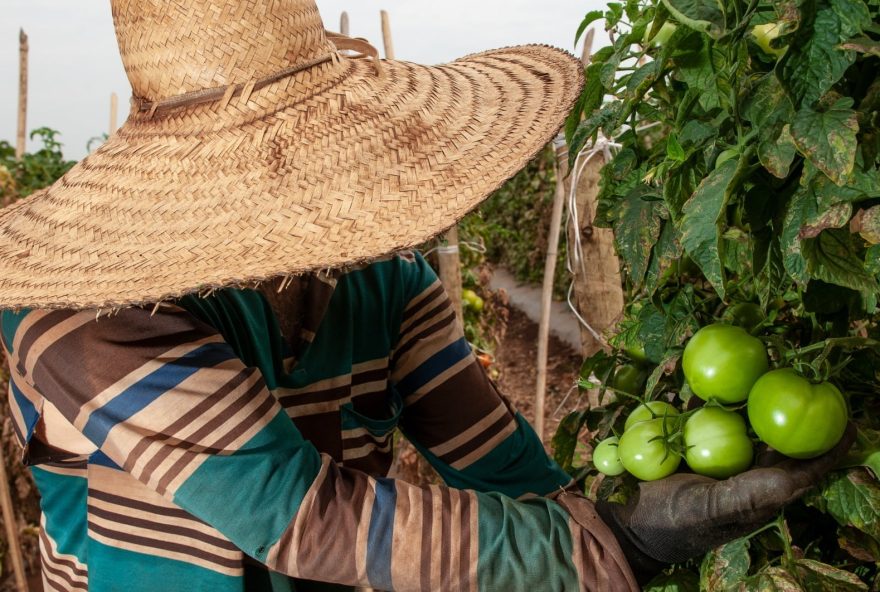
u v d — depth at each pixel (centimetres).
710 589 94
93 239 112
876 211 83
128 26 115
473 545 103
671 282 119
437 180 111
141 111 120
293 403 136
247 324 126
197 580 120
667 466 100
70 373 109
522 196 887
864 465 93
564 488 119
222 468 104
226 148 112
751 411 93
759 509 90
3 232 132
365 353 142
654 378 107
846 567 105
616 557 102
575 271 198
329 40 127
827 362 92
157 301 93
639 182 112
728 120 95
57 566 138
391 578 102
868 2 81
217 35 111
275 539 104
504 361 761
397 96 124
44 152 669
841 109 78
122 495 121
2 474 359
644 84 100
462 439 146
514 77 139
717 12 87
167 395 107
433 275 152
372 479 110
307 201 108
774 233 91
